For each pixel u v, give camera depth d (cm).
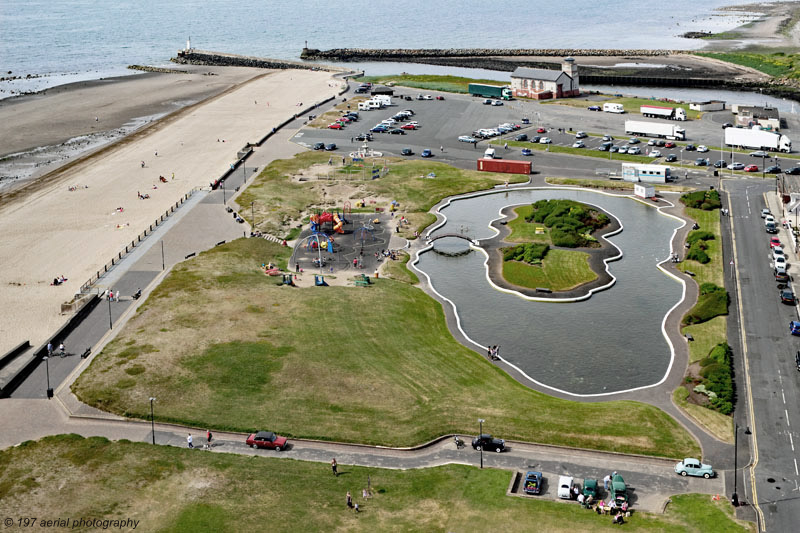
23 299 19025
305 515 11412
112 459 12644
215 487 12031
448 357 16312
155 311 17888
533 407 14350
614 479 11894
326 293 19150
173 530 11019
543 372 15875
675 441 13312
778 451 13038
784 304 18525
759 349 16525
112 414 14000
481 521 11294
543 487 12206
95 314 17938
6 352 16188
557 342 17150
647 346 16862
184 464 12594
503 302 19188
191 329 16975
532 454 13075
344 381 15100
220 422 13762
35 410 14125
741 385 15150
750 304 18588
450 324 18062
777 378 15375
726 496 11906
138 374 15125
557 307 18850
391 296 19088
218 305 18212
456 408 14288
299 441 13375
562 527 11150
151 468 12450
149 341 16412
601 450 13100
